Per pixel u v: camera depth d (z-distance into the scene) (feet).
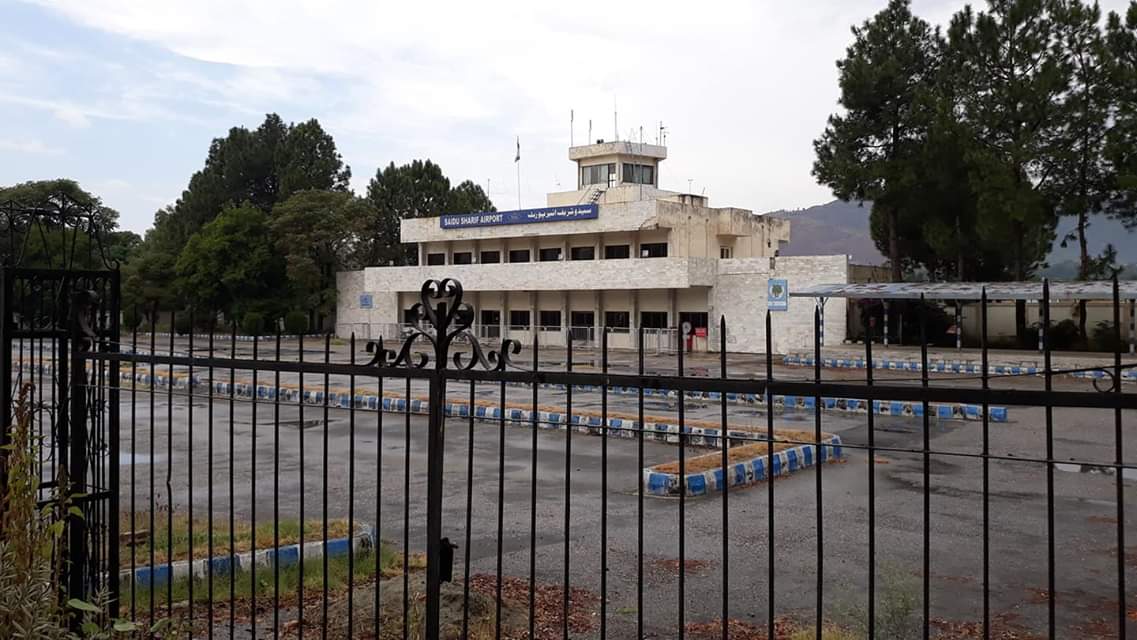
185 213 212.23
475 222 160.66
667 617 19.15
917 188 113.50
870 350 9.40
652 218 136.67
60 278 16.35
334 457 41.93
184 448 44.70
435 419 12.19
